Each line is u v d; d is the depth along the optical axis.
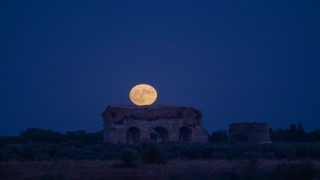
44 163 139.25
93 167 126.94
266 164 121.38
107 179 104.00
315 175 90.50
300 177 89.62
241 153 162.12
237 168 96.62
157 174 110.12
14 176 108.50
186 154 171.00
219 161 146.50
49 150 179.25
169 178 93.56
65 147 193.88
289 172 90.06
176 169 116.81
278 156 164.88
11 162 143.88
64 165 132.50
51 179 97.44
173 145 191.62
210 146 183.75
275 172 90.25
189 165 130.50
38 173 111.56
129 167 127.19
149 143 157.62
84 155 169.25
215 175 82.56
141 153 155.25
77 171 116.38
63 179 99.19
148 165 133.12
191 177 72.69
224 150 173.62
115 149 186.75
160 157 143.75
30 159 166.00
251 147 175.88
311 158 164.00
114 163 135.62
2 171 116.94
